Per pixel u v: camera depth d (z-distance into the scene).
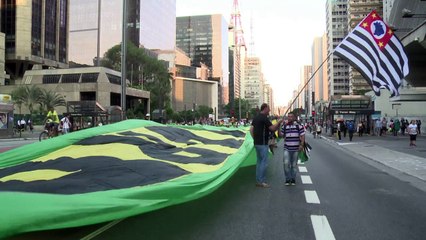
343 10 136.62
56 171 7.50
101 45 126.31
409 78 48.00
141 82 93.62
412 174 12.90
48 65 103.56
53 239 5.52
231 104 135.00
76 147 9.62
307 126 69.19
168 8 147.62
